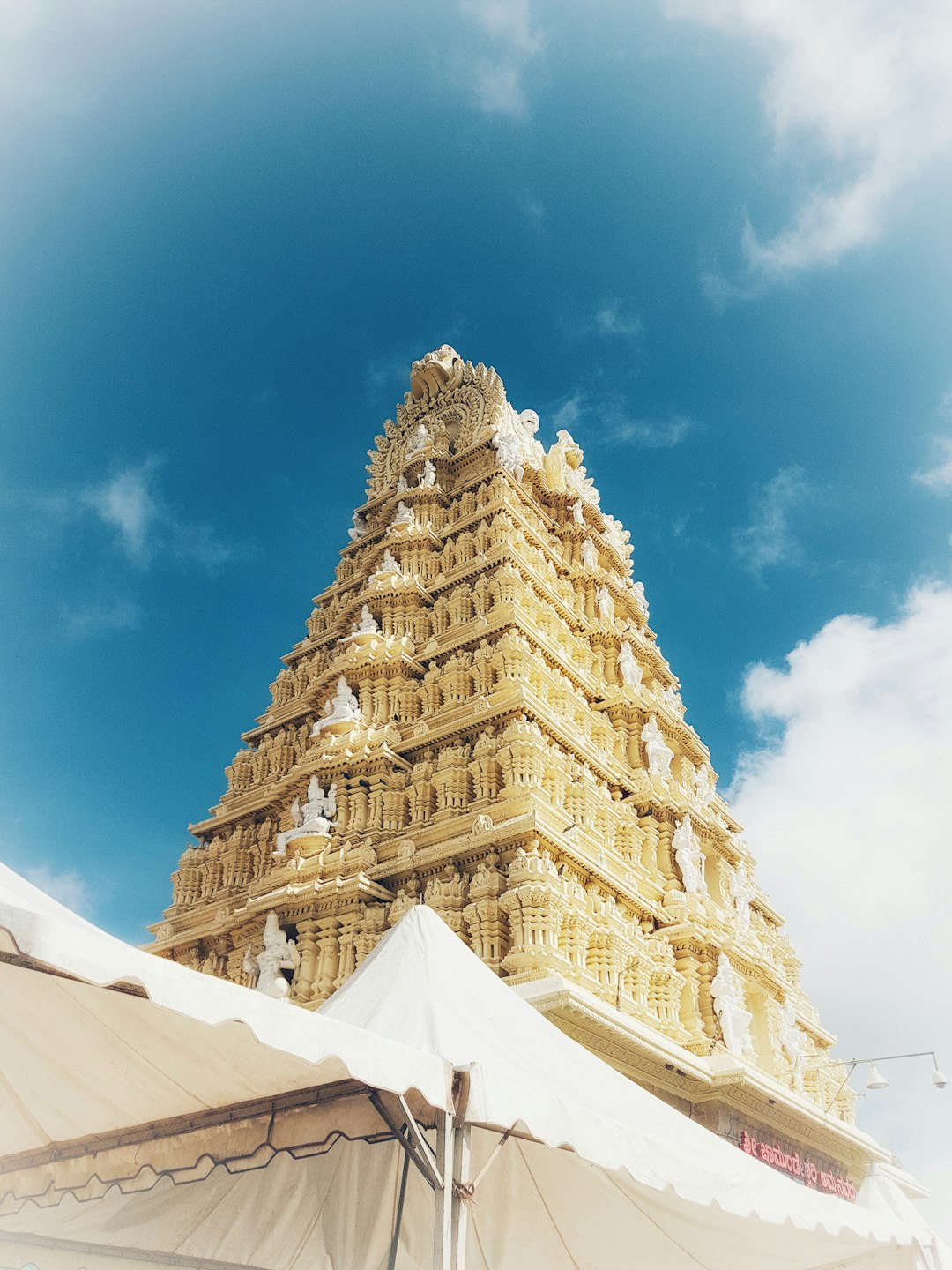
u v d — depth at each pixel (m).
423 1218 10.40
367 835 28.17
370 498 43.12
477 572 34.06
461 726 28.61
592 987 22.97
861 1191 21.73
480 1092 8.30
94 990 8.51
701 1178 9.84
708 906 30.56
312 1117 9.93
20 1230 10.19
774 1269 13.45
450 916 23.91
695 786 37.06
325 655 37.34
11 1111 10.25
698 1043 25.41
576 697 32.56
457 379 44.41
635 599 41.97
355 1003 11.02
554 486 41.47
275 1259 9.98
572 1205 12.15
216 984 6.91
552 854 24.95
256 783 35.38
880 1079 26.34
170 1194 10.25
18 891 7.88
